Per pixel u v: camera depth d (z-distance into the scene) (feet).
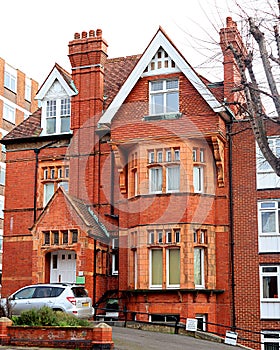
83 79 94.79
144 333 69.77
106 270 87.56
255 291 81.30
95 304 83.66
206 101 81.82
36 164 94.68
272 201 83.20
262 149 47.11
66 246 84.74
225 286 82.28
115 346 56.54
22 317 58.85
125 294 84.64
